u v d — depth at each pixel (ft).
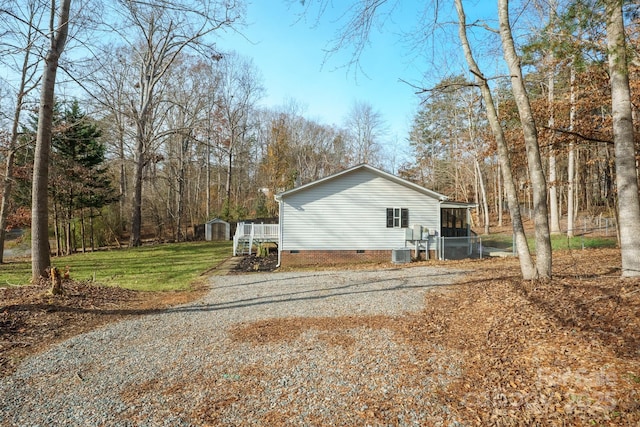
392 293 28.14
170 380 13.75
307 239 52.01
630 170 20.84
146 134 84.89
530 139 24.50
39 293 25.63
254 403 11.93
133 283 37.11
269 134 148.36
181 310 25.00
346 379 13.48
